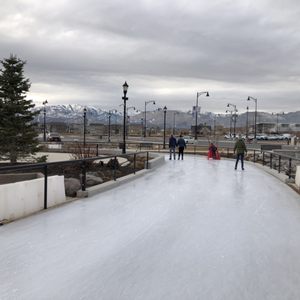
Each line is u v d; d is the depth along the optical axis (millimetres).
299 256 6766
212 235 7973
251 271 5922
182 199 12445
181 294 4988
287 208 11383
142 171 21094
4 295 4871
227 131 174000
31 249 6734
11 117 42938
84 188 12688
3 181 18484
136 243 7250
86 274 5613
